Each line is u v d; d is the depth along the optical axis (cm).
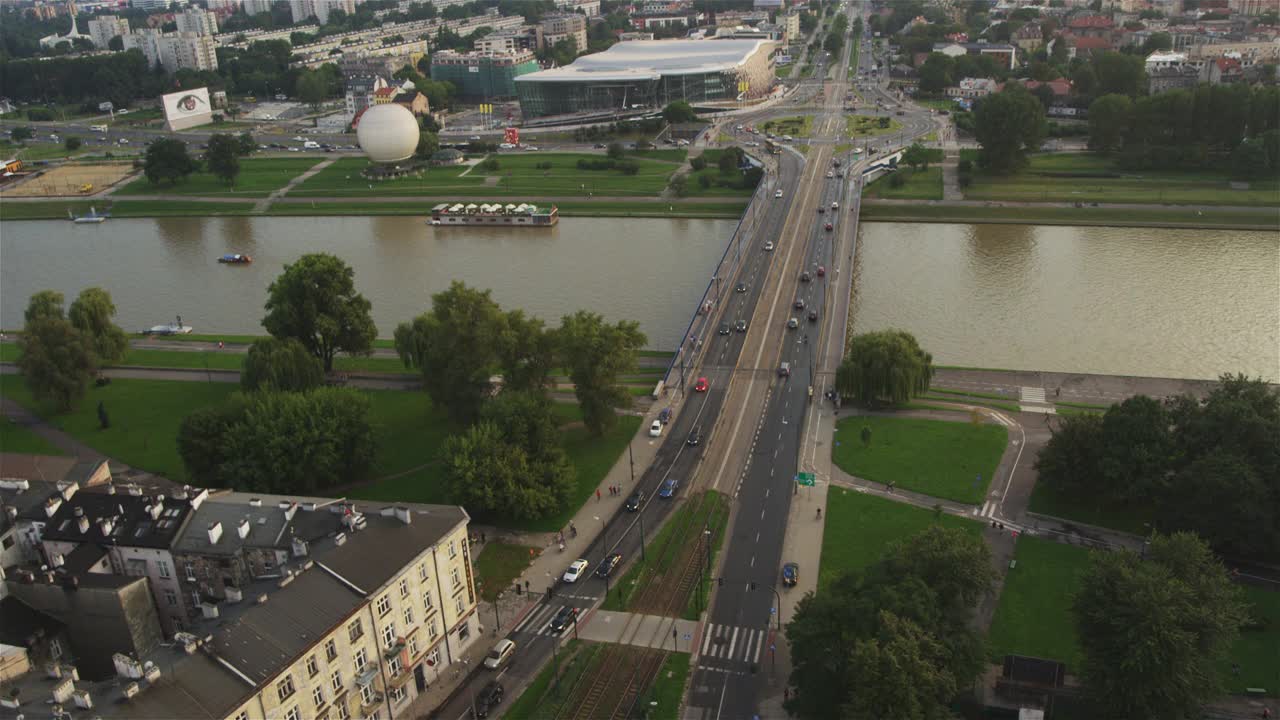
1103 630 14762
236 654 13638
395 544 16250
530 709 15788
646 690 16050
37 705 12862
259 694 13175
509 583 19138
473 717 15700
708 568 19312
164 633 17900
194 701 12794
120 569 17688
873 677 13412
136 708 12612
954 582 15225
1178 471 19588
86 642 16212
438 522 17000
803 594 18375
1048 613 17538
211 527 17338
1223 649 14600
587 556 19888
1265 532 17800
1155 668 13912
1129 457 19775
